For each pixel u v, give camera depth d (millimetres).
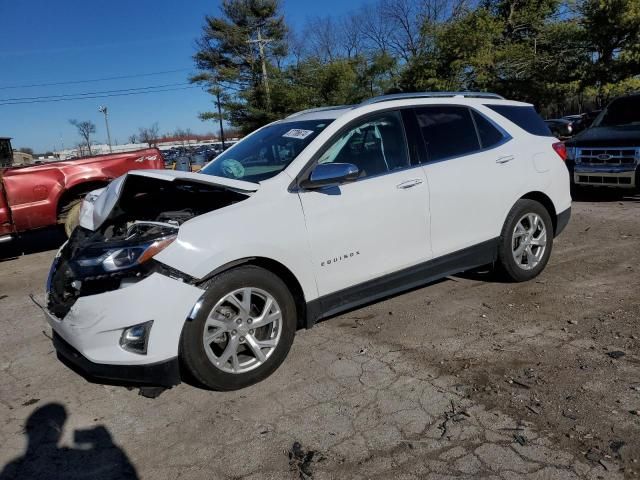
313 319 3832
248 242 3426
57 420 3381
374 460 2760
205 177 3713
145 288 3158
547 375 3449
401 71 33688
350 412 3207
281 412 3262
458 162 4590
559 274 5480
